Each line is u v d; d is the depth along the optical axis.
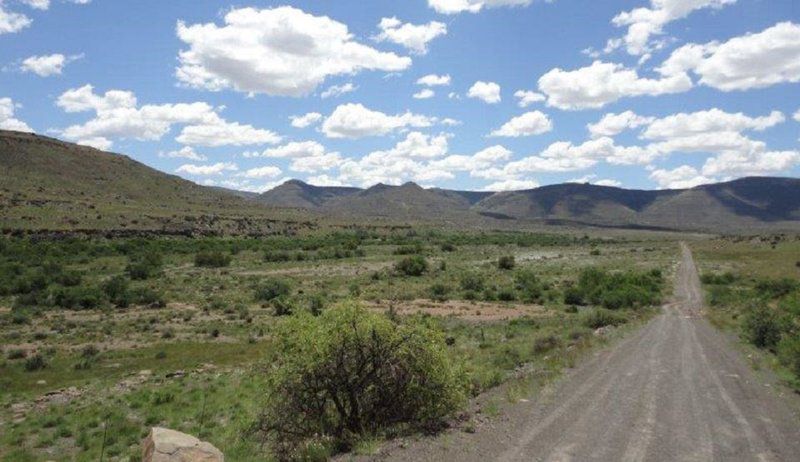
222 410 21.14
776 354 25.83
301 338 12.24
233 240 136.25
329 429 12.42
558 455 10.66
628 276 72.25
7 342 40.31
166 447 8.94
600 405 14.91
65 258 91.88
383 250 133.62
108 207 147.25
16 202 128.12
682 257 137.25
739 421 13.81
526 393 16.20
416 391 12.88
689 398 16.30
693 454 11.12
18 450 17.17
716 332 35.94
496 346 31.92
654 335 33.19
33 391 26.97
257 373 13.27
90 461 15.86
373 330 12.52
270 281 67.06
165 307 57.75
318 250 124.38
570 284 79.12
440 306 60.12
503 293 66.88
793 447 11.78
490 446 11.04
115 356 35.91
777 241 183.25
